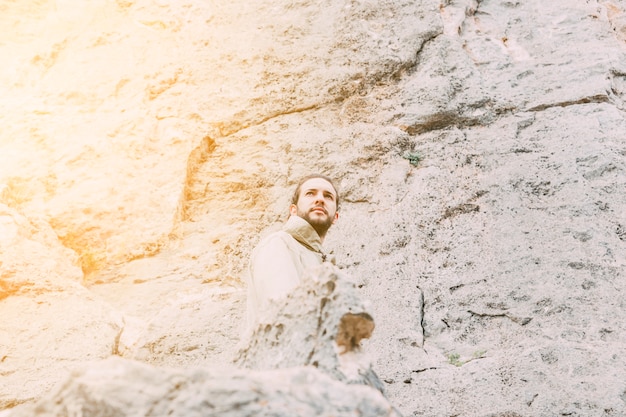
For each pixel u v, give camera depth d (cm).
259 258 273
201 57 627
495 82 553
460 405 332
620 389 317
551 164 470
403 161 505
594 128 491
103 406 141
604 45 581
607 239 412
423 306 402
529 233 427
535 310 380
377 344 376
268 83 589
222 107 578
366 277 424
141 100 589
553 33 602
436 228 450
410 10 614
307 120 554
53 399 148
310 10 646
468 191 468
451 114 527
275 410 143
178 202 507
